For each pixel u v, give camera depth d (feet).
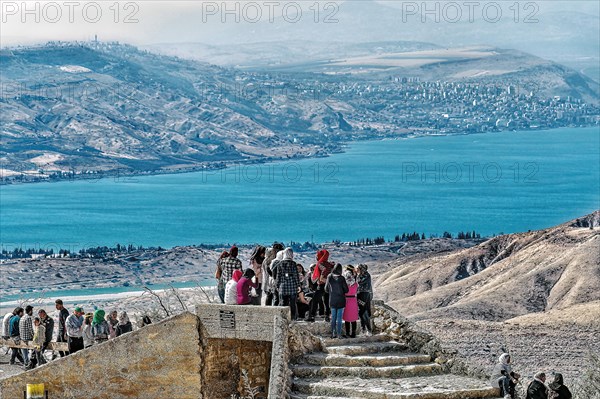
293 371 98.48
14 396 102.63
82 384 101.76
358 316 114.32
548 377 224.12
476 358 276.00
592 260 542.98
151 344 100.53
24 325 134.92
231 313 99.91
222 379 101.09
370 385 95.35
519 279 545.44
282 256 109.60
